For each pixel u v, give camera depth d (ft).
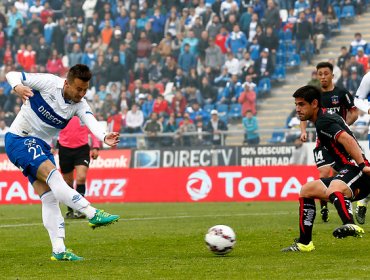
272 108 245.86
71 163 136.77
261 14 261.65
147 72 261.03
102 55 264.72
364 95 114.73
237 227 110.42
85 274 64.39
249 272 63.16
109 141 75.00
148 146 217.15
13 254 82.99
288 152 200.23
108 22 273.54
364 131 194.39
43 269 68.69
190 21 267.59
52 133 76.95
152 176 207.21
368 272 61.36
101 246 89.40
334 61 234.17
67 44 279.90
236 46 254.68
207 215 142.92
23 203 211.61
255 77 247.29
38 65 277.85
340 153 74.95
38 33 281.54
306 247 77.56
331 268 64.34
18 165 75.87
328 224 112.37
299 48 253.24
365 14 263.90
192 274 62.95
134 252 82.58
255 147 203.31
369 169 72.13
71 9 283.38
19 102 259.80
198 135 212.43
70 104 75.66
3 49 284.61
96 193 211.20
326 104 115.55
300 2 260.62
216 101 246.06
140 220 131.95
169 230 109.40
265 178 196.95
